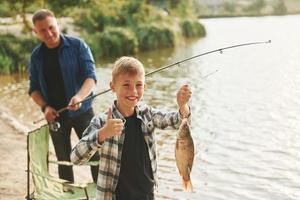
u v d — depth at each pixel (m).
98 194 2.85
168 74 18.59
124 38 26.00
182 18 37.06
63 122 4.72
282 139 9.20
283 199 6.30
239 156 8.12
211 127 10.22
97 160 4.42
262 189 6.62
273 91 14.70
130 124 2.82
